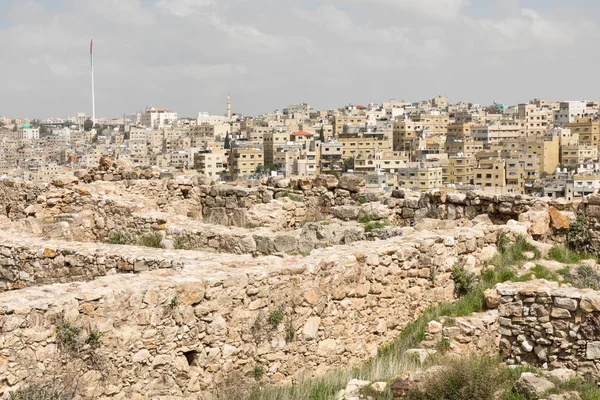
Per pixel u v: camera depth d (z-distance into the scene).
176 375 13.41
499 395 12.84
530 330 15.41
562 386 13.10
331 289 16.06
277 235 22.19
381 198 28.86
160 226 24.14
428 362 14.87
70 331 12.26
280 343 14.88
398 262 17.75
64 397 11.82
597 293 15.01
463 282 18.91
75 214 25.84
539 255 20.73
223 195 31.39
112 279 13.79
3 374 11.52
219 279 14.04
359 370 15.41
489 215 25.20
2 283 19.34
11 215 29.56
